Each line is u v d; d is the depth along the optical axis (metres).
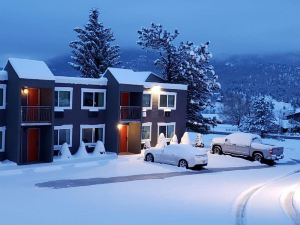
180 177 26.08
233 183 24.41
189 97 47.75
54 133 31.84
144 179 24.83
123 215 14.72
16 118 28.03
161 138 38.47
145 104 38.31
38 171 26.69
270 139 61.50
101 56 57.78
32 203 17.05
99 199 18.22
